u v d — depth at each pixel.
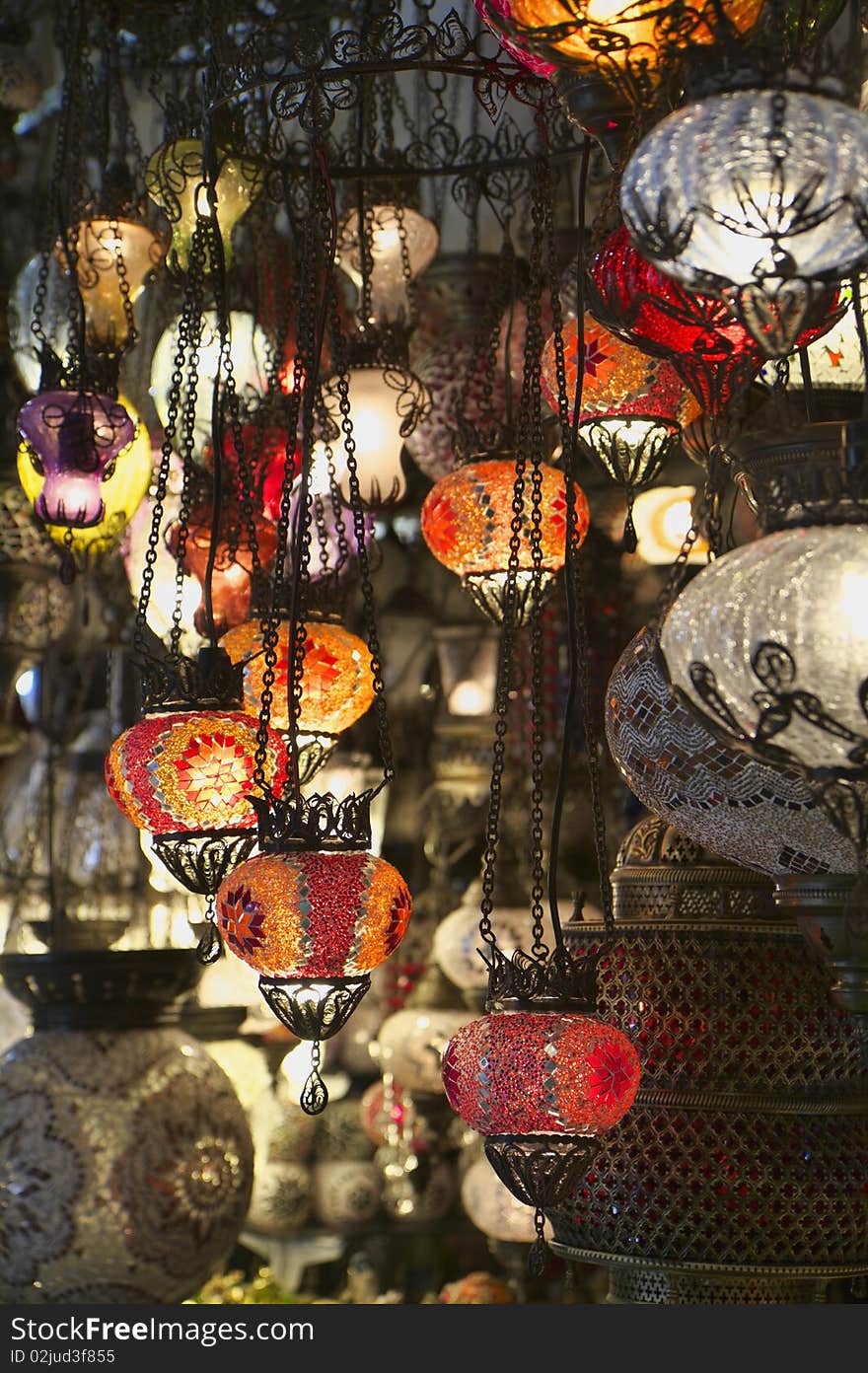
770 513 1.28
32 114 3.44
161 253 2.39
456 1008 3.09
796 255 1.22
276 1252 3.56
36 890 3.13
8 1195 2.35
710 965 1.88
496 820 1.68
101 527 2.32
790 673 1.20
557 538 1.98
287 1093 3.32
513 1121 1.54
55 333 2.45
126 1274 2.35
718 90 1.25
